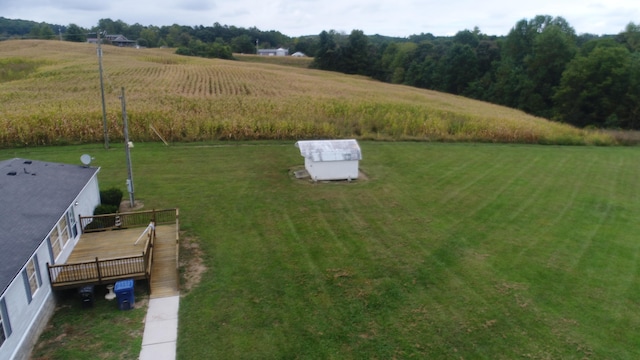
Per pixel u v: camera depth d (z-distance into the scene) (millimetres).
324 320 11008
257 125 32281
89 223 15297
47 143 28641
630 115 58438
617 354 9922
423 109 42531
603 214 18906
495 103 78688
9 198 12266
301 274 13234
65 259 12797
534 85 71750
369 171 24984
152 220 16125
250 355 9711
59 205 12609
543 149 33594
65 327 10547
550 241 15914
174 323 10773
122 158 26078
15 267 8961
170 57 88625
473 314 11328
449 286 12656
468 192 21484
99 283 11672
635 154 33062
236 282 12727
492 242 15711
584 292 12484
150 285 12281
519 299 12031
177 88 49719
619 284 12961
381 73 111625
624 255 14867
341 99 45719
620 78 57625
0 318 8477
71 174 15750
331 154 22625
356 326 10789
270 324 10828
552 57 72250
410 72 101625
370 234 16203
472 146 33344
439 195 20922
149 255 12875
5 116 29406
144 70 63000
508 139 36062
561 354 9891
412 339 10320
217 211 18219
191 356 9633
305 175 23625
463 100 65750
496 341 10297
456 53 90250
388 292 12289
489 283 12852
